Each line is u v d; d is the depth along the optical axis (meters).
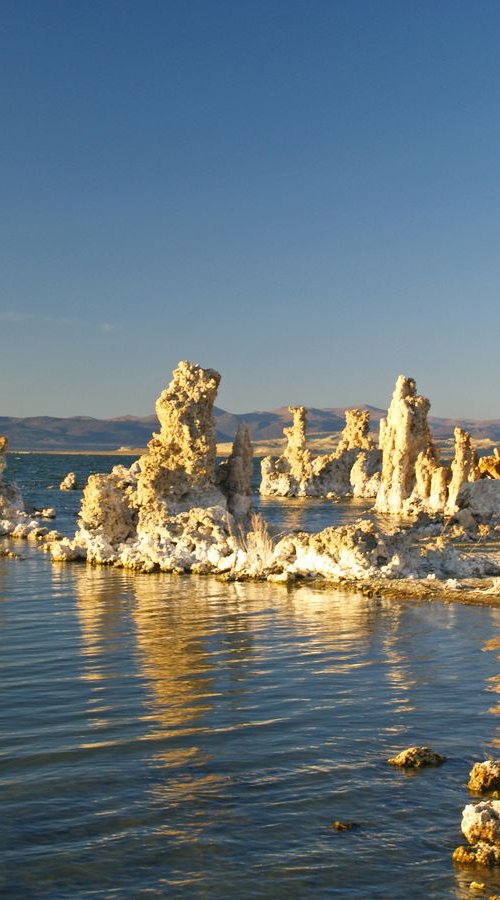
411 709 19.23
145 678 21.83
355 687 21.02
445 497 88.25
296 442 139.12
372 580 36.72
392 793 14.80
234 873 12.27
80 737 17.47
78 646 25.36
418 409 93.06
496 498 66.19
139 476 54.41
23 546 54.06
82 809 14.22
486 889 11.86
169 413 55.78
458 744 17.06
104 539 46.59
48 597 34.12
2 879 12.07
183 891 11.80
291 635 26.83
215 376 56.75
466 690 20.72
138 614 30.39
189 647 25.23
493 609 31.08
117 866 12.44
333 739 17.36
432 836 13.32
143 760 16.27
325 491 135.62
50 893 11.73
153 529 46.06
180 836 13.31
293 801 14.52
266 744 17.08
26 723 18.33
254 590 35.94
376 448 135.62
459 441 83.44
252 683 21.36
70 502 95.94
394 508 91.75
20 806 14.31
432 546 41.16
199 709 19.28
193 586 37.16
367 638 26.38
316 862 12.56
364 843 13.09
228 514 47.66
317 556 38.81
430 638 26.33
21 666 23.00
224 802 14.48
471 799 14.58
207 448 55.53
